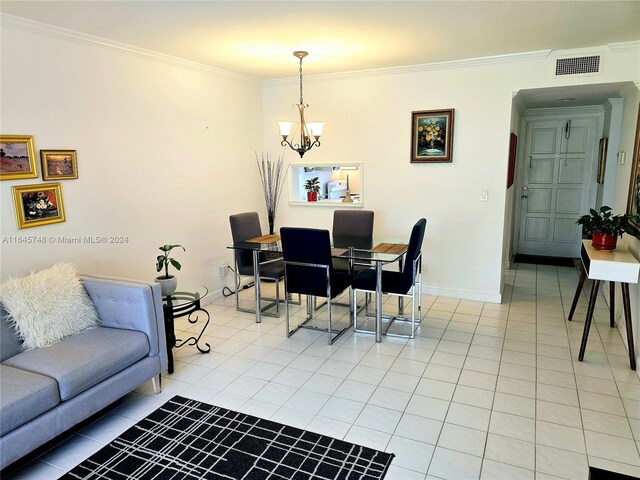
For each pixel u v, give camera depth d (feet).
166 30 10.19
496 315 13.47
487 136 14.02
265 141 17.60
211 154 14.85
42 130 9.75
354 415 8.30
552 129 20.54
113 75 11.29
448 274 15.29
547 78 12.96
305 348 11.30
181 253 13.85
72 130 10.39
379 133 15.56
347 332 12.34
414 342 11.57
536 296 15.38
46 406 6.93
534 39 11.32
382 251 11.99
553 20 9.73
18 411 6.50
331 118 16.24
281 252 12.34
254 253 12.96
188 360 10.69
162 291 10.40
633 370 9.84
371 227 14.51
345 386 9.37
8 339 8.00
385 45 11.76
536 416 8.16
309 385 9.44
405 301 14.96
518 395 8.89
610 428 7.76
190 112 13.84
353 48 12.05
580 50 12.39
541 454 7.13
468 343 11.44
